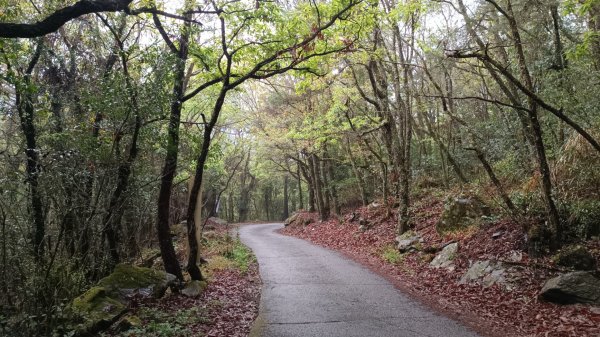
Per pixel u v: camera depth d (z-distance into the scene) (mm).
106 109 7656
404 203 15008
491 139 13797
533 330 6273
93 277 8852
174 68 8602
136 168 9234
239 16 8484
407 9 11336
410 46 14922
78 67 9266
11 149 8258
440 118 20906
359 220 19609
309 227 25547
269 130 24062
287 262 13570
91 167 8023
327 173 27672
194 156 10031
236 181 43688
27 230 7188
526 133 10375
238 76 9938
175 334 6250
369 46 14523
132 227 11641
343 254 15141
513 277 8383
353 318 7250
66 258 7445
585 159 9039
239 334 6555
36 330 5738
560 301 7109
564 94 9484
